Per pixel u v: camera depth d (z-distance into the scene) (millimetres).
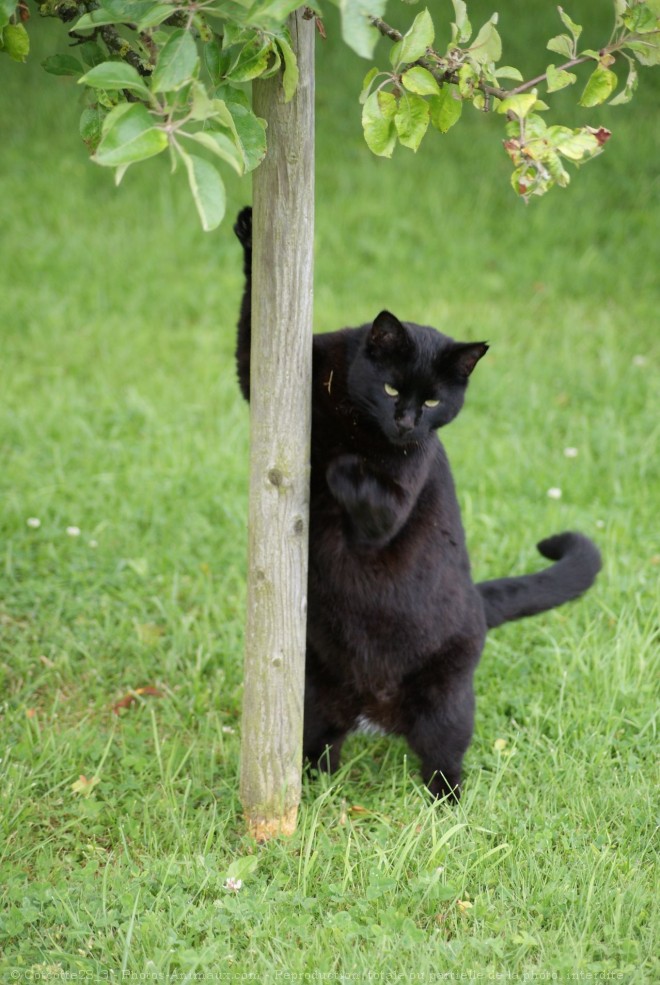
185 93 2914
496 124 13062
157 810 4316
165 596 6117
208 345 9219
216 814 4293
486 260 10805
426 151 12531
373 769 4895
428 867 3994
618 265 10805
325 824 4383
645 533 6746
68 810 4297
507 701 5227
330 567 4461
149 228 10938
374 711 4734
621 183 11914
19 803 4332
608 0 14102
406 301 9977
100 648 5605
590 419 8312
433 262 10656
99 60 3615
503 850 4141
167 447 7531
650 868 4051
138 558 6391
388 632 4535
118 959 3529
